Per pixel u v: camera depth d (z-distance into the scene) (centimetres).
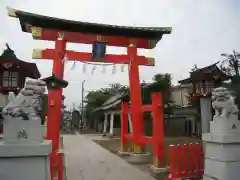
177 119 2938
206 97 1630
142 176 801
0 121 1015
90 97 4266
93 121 4666
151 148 1591
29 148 444
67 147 1711
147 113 2372
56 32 1016
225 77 1570
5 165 436
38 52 983
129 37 1120
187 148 716
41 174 450
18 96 467
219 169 573
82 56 1072
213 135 595
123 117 1328
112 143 2011
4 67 1312
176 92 3120
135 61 1121
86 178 781
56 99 845
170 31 1116
